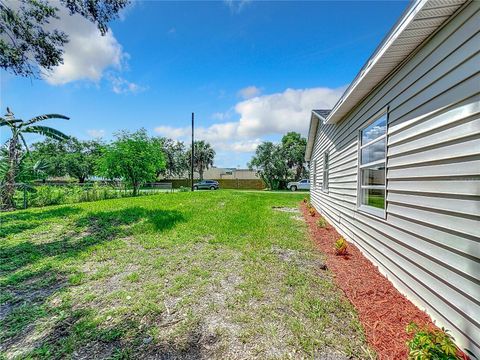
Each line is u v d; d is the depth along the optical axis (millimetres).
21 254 4211
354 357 1845
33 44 4883
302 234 5668
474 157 1822
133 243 4824
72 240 5004
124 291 2902
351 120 5234
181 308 2535
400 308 2533
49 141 30500
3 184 9156
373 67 3152
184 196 13766
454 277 1999
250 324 2260
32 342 2037
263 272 3441
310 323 2270
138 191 16734
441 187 2201
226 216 7531
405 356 1827
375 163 3863
